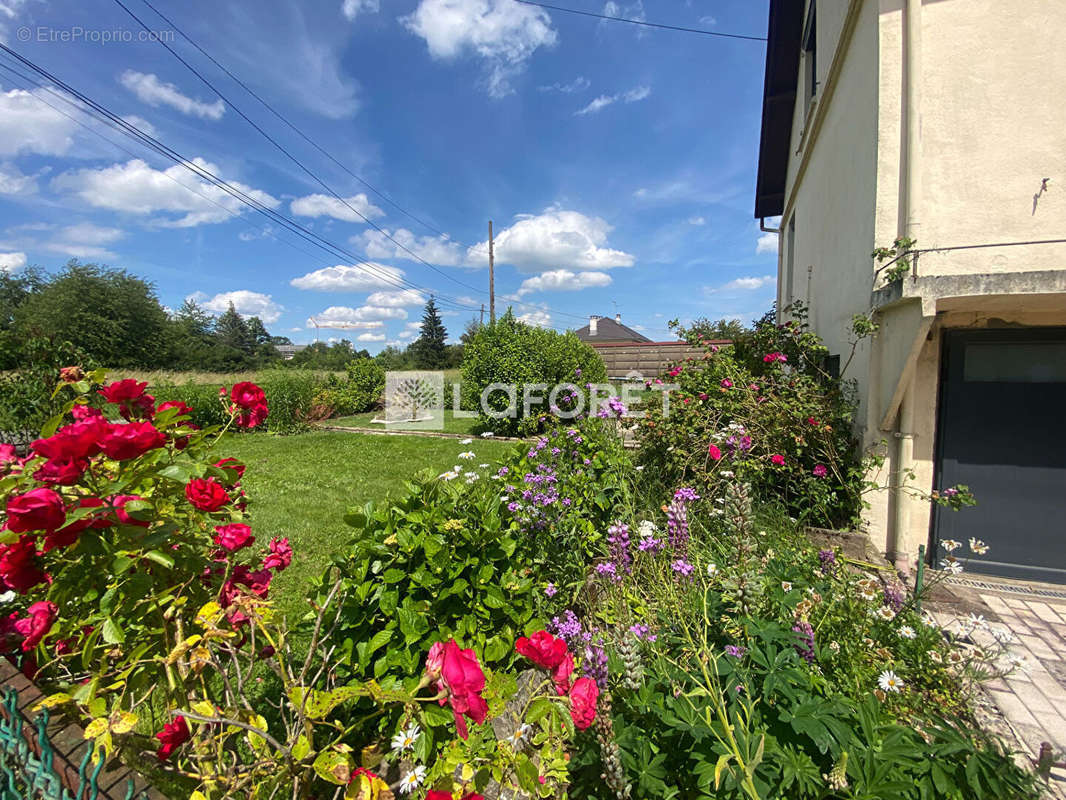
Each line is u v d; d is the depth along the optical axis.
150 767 1.10
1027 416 3.20
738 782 1.14
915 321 3.00
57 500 0.99
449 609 1.93
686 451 3.80
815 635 1.72
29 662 1.34
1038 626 2.61
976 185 3.13
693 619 1.82
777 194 9.44
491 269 21.91
